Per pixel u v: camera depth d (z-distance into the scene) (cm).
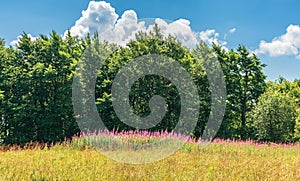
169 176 690
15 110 2195
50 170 691
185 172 737
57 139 2184
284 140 2206
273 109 2194
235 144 1346
